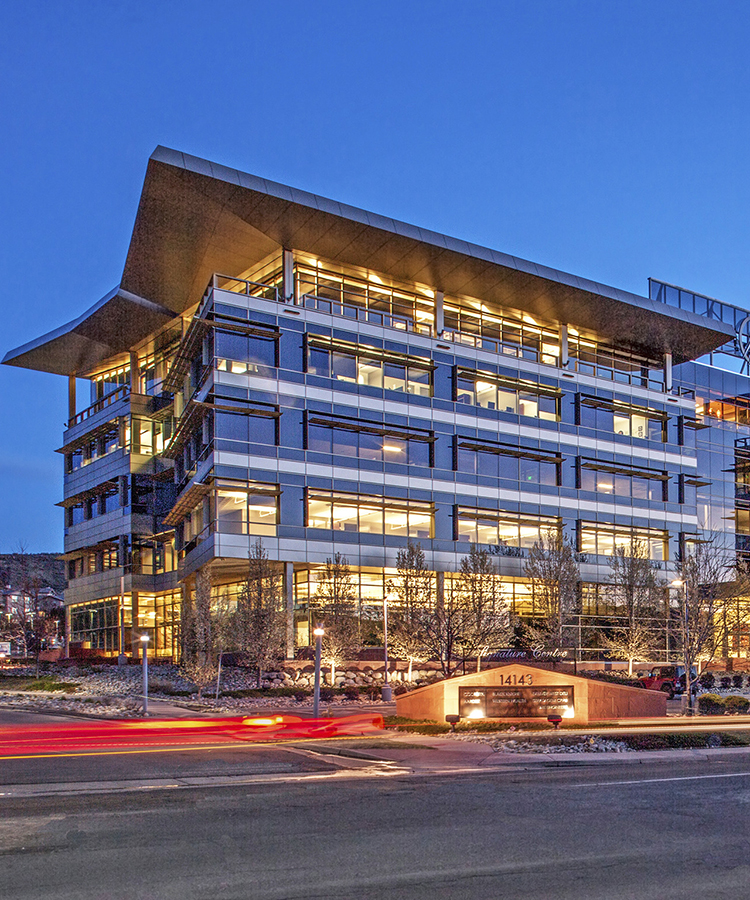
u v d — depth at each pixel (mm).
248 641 41719
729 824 11938
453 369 55250
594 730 24719
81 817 12328
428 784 15805
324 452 49750
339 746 21953
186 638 46094
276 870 9242
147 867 9359
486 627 43812
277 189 45281
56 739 24938
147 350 68688
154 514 65500
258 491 47125
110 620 66938
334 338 50812
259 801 13766
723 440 71625
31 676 51750
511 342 59219
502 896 8297
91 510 71875
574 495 59344
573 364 61500
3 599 99875
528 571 53094
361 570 50219
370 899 8164
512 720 26484
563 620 50594
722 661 59750
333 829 11438
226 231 48000
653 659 56031
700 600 45625
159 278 54500
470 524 54500
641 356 66000
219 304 47438
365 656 47281
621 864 9586
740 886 8719
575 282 56219
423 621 42750
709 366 72062
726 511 70375
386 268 52438
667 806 13367
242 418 47406
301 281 50875
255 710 34719
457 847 10383
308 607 47500
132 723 29875
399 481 52219
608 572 59656
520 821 12062
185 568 55062
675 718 29406
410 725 26000
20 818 12258
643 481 63312
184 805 13367
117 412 68375
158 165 42250
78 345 68375
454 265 52375
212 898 8195
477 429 55688
